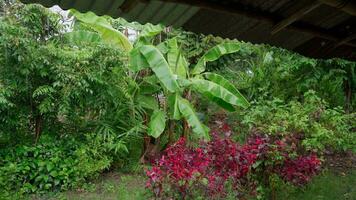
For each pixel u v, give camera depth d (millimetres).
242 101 5414
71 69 4879
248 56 8727
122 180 5137
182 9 2213
